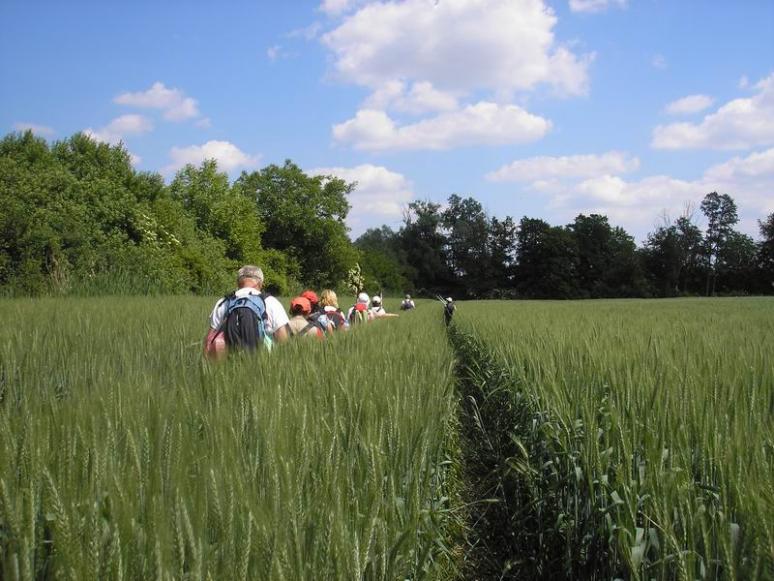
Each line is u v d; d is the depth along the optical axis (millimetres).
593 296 113562
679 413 3607
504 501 5426
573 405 4789
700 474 3461
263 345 5676
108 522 1990
